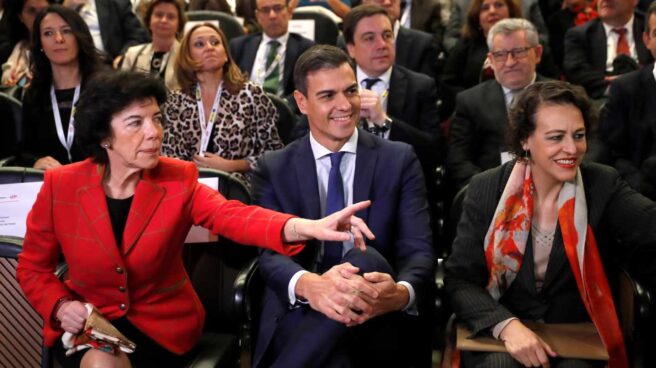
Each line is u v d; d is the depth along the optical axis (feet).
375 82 11.99
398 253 7.89
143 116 6.79
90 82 6.91
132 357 7.02
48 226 7.08
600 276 7.25
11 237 7.84
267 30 15.23
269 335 7.42
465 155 11.73
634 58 14.75
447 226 10.12
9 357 7.83
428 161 11.23
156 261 7.00
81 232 6.95
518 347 6.77
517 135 7.39
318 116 7.90
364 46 11.79
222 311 8.32
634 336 7.16
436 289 7.79
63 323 6.84
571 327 7.32
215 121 11.32
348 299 6.82
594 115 7.23
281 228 6.88
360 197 7.95
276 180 8.09
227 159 11.23
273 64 15.19
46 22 11.34
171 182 7.14
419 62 14.67
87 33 11.64
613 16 14.64
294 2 15.56
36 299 7.06
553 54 16.78
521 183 7.41
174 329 7.19
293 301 7.34
